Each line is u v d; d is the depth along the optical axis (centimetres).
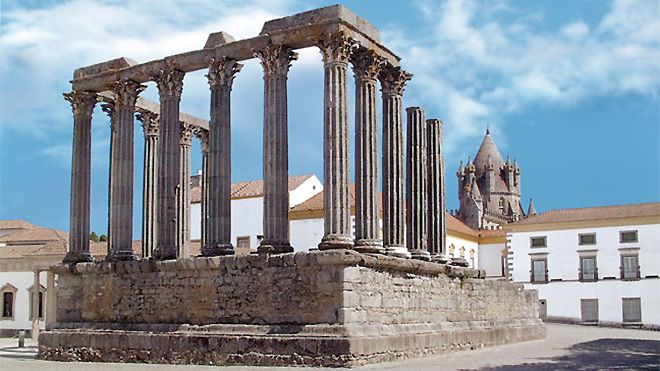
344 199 3384
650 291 8356
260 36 3672
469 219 14575
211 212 3769
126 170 4166
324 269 3269
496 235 9825
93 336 3859
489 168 16988
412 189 4284
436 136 4462
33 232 8438
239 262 3500
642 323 8331
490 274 9806
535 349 4206
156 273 3800
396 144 3966
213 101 3828
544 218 9062
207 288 3609
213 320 3562
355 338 3128
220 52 3816
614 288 8544
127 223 4138
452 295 4116
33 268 6844
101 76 4253
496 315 4709
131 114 4219
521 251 9100
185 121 4875
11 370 3278
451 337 3931
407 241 4275
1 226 9600
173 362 3547
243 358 3331
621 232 8569
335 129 3406
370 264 3353
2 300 7431
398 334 3450
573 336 5631
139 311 3831
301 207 7044
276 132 3584
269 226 3538
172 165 3991
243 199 7294
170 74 4016
